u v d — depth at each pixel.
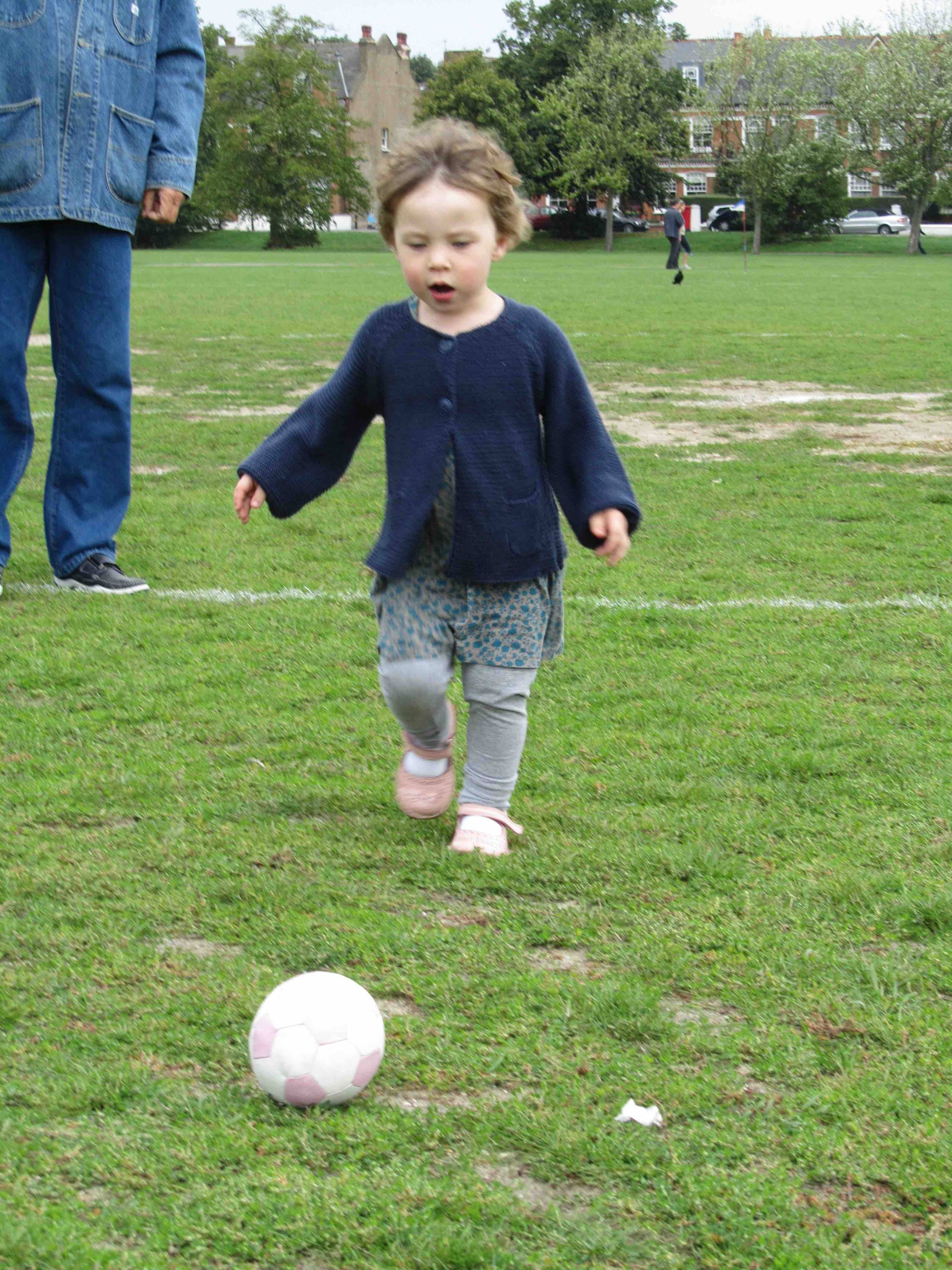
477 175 2.83
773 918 2.81
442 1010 2.44
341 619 5.17
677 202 78.38
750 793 3.51
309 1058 2.12
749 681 4.44
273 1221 1.88
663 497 7.51
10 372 5.50
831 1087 2.20
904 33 60.88
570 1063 2.27
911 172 57.72
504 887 2.96
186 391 12.12
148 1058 2.28
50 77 5.25
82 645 4.81
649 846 3.16
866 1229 1.88
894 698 4.26
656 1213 1.91
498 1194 1.94
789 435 9.64
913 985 2.54
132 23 5.49
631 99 67.75
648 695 4.29
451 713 3.29
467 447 2.95
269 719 4.10
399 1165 2.00
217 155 69.12
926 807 3.40
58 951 2.66
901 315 20.97
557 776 3.63
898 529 6.70
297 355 15.03
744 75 63.31
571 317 20.44
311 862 3.10
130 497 6.11
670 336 17.23
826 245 64.44
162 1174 1.97
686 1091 2.19
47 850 3.14
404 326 3.00
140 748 3.84
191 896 2.90
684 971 2.58
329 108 69.25
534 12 78.81
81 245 5.51
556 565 3.11
